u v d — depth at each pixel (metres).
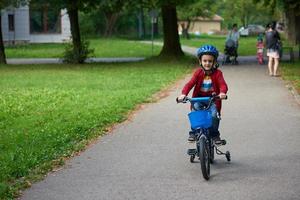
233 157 9.67
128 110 15.12
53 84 22.23
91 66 31.67
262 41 31.88
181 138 11.39
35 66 32.28
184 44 63.41
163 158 9.68
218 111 8.70
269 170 8.74
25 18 65.50
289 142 10.80
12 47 57.41
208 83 8.66
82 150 10.41
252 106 15.41
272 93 18.06
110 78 24.20
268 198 7.29
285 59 33.72
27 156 9.62
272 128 12.24
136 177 8.47
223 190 7.70
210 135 8.73
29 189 7.90
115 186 8.01
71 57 34.25
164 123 13.16
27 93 19.14
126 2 32.28
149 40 78.75
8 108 15.77
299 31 51.62
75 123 12.94
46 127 12.62
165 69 28.36
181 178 8.37
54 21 66.62
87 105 15.94
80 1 31.94
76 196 7.57
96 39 78.88
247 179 8.24
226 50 31.36
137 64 32.44
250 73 25.55
